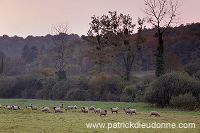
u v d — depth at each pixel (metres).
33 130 25.77
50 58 166.50
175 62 90.94
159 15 75.75
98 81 91.12
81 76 103.44
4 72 137.88
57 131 25.33
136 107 59.59
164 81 58.09
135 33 96.94
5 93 108.75
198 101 53.09
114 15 94.94
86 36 99.62
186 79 56.62
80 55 157.88
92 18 97.69
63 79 105.31
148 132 25.22
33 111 43.66
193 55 119.62
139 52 132.00
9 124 29.08
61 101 82.44
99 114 40.69
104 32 96.69
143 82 85.62
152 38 125.75
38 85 106.81
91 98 91.25
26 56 190.75
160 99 58.03
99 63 98.75
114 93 91.19
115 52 97.06
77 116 37.25
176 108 54.19
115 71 96.81
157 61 72.56
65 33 129.00
